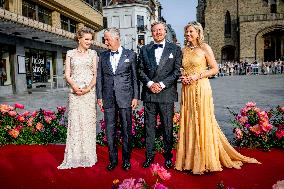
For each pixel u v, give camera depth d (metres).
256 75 35.94
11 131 5.51
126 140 3.99
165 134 3.99
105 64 4.06
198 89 3.79
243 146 4.98
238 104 10.40
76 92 4.18
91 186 3.38
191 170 3.74
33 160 4.50
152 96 3.95
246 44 44.12
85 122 4.25
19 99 14.20
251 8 46.31
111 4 45.34
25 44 19.25
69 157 4.20
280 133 4.68
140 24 44.69
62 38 19.95
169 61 3.89
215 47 48.03
